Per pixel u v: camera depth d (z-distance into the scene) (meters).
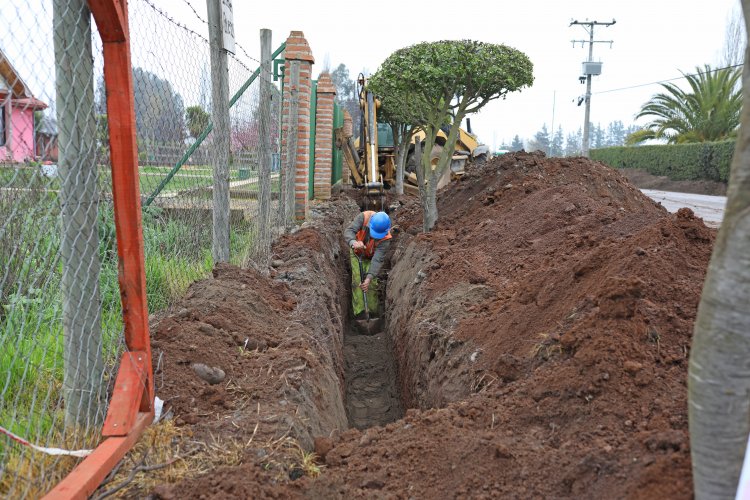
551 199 6.96
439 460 2.78
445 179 13.67
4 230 3.41
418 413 3.33
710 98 33.31
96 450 2.57
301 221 10.02
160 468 2.65
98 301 2.78
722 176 29.47
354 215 13.78
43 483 2.38
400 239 9.98
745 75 1.68
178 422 3.06
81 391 2.74
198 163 5.18
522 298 4.52
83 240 2.67
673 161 34.81
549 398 3.01
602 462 2.40
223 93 5.09
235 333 4.17
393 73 7.82
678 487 2.05
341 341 7.17
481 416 3.15
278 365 3.84
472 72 7.36
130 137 2.64
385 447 2.97
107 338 3.38
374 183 12.88
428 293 6.09
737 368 1.70
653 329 3.11
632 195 8.46
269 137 6.90
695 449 1.83
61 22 2.45
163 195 5.00
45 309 3.64
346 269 10.53
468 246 7.03
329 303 6.88
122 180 2.68
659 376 2.84
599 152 49.03
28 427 2.54
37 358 3.27
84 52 2.55
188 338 3.82
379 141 16.67
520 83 7.73
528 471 2.54
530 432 2.88
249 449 2.84
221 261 5.53
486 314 4.83
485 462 2.67
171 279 4.94
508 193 8.20
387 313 8.46
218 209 5.39
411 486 2.67
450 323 5.05
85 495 2.30
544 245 5.86
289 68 9.27
